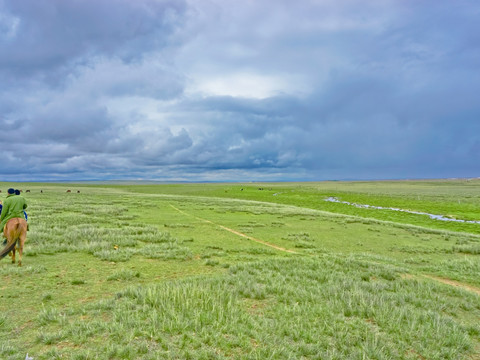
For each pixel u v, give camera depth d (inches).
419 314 294.4
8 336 219.3
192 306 271.7
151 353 199.9
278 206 1903.3
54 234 613.9
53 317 247.1
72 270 400.5
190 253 529.7
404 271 492.1
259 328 246.1
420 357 225.0
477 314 326.6
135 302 283.9
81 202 1517.0
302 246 695.1
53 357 191.9
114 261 458.3
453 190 4822.8
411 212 1987.0
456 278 489.7
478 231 1363.2
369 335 245.1
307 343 233.0
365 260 557.3
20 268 381.1
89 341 213.5
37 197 1831.9
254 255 572.7
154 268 437.1
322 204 2522.1
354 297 326.6
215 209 1492.4
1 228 396.8
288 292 343.6
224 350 212.4
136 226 810.8
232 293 326.0
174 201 1926.7
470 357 232.7
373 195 3582.7
